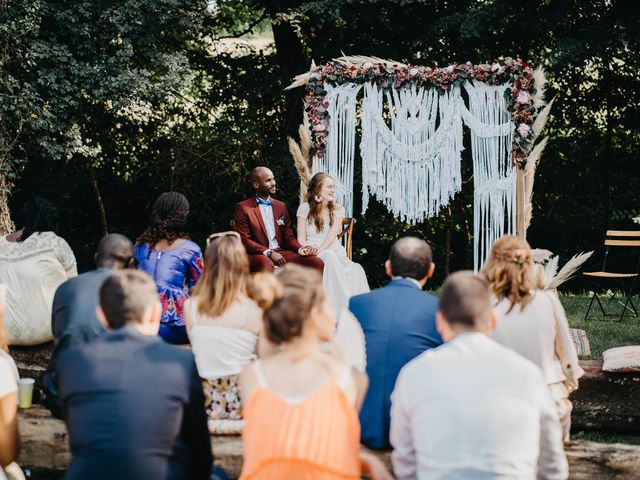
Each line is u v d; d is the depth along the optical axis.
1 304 4.05
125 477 2.58
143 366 2.67
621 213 12.62
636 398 4.97
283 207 6.86
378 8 11.69
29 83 9.59
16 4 9.39
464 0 12.19
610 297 10.52
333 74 7.11
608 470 3.66
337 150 7.18
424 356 2.68
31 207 5.02
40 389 4.98
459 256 13.66
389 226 13.19
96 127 12.82
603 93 12.76
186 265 4.99
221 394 3.73
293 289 2.60
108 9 9.77
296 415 2.49
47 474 3.95
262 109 13.20
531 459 2.57
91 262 13.34
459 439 2.53
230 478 3.59
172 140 12.94
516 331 3.63
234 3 12.60
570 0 11.58
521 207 6.83
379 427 3.48
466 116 6.98
